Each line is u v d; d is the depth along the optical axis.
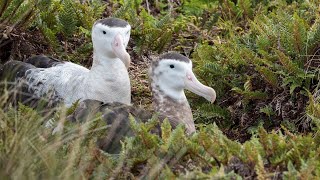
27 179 9.88
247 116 13.95
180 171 10.62
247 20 16.45
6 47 15.02
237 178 10.08
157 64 13.31
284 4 16.62
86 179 10.21
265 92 13.89
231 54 14.41
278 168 10.47
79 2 16.20
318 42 13.77
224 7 16.95
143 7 17.45
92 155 10.65
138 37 15.77
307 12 15.45
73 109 11.95
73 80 13.44
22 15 14.59
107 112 11.82
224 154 10.64
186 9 17.39
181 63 13.15
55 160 10.23
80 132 10.87
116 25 13.25
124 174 10.59
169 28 16.28
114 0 17.03
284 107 13.64
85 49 15.22
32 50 15.04
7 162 10.13
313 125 13.16
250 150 10.42
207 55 14.71
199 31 16.44
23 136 10.49
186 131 12.61
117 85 13.45
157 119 11.81
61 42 15.45
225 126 14.04
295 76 13.62
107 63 13.37
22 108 11.45
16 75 13.72
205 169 10.60
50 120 11.48
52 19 15.38
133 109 12.13
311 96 12.93
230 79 14.41
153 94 13.45
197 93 13.12
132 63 15.48
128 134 11.53
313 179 10.02
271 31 14.33
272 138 10.77
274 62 14.01
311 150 10.77
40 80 13.52
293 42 13.86
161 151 10.78
